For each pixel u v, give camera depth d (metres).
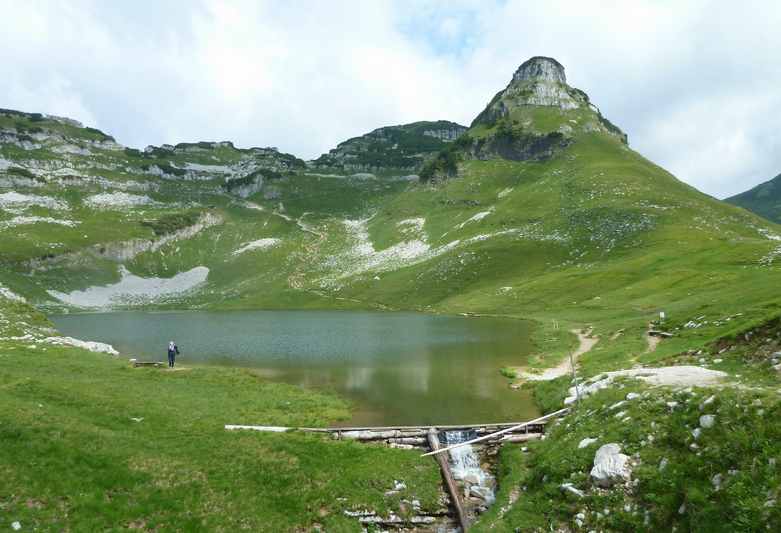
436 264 185.25
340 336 90.00
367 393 45.97
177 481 24.03
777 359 26.12
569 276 128.25
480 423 36.06
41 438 24.56
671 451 19.50
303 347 76.12
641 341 50.78
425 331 94.06
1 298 74.12
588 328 73.25
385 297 171.88
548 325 86.25
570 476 21.95
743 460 16.53
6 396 30.70
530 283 135.88
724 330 40.72
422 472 28.00
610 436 22.53
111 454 25.00
